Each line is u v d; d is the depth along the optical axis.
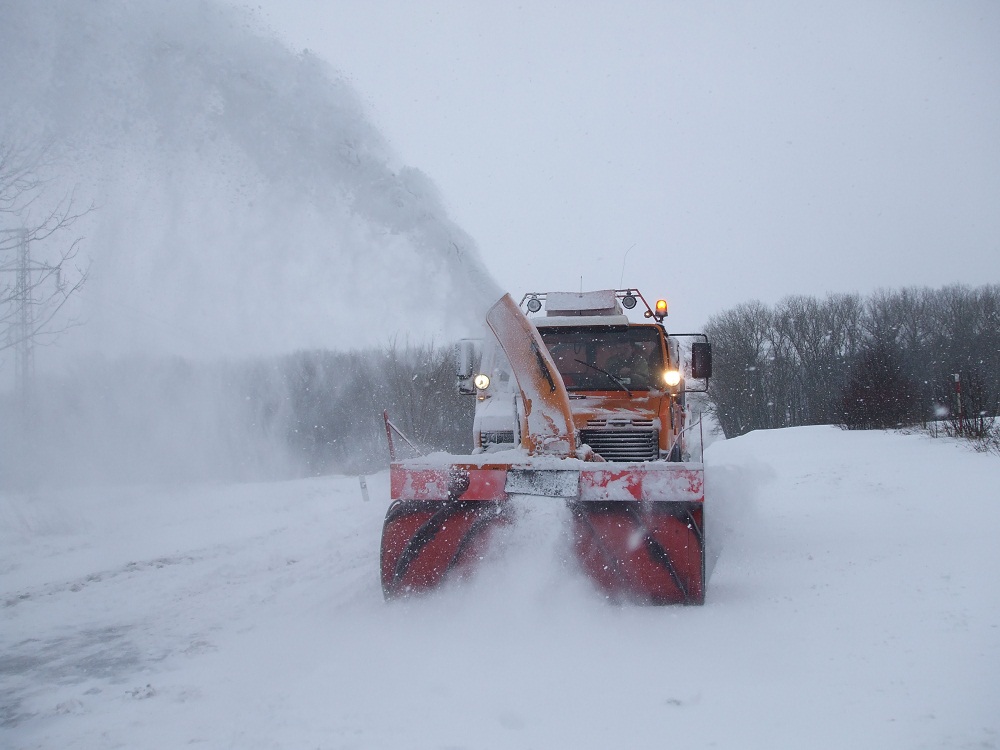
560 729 3.61
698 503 5.83
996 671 4.06
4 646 5.72
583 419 7.27
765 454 21.00
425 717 3.80
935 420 25.41
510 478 5.83
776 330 54.66
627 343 8.05
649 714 3.75
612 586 5.81
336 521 13.46
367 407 30.02
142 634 5.94
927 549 7.14
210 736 3.73
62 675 4.95
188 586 7.82
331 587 7.25
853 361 43.53
